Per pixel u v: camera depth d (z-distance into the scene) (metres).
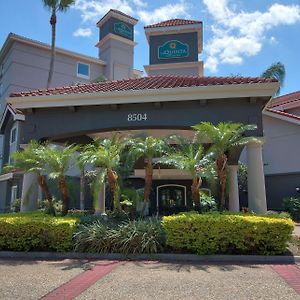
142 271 8.07
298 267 8.47
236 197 14.71
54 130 13.06
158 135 15.70
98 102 12.54
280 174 22.84
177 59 25.34
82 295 6.14
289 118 22.39
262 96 11.73
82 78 36.22
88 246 10.22
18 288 6.62
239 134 11.43
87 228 10.59
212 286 6.67
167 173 20.02
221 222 9.66
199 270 8.13
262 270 8.11
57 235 10.30
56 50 34.31
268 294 6.14
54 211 12.68
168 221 9.96
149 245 9.77
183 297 5.99
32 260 9.68
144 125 12.44
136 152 11.88
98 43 39.72
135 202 13.38
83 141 16.25
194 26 25.20
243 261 9.27
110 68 37.47
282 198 22.47
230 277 7.40
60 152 12.25
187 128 12.68
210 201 15.02
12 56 32.28
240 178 22.22
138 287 6.63
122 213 12.34
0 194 27.97
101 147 11.99
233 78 13.40
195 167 11.25
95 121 12.82
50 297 6.03
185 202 22.70
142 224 10.49
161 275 7.63
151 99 12.20
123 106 12.70
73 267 8.62
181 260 9.46
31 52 33.28
